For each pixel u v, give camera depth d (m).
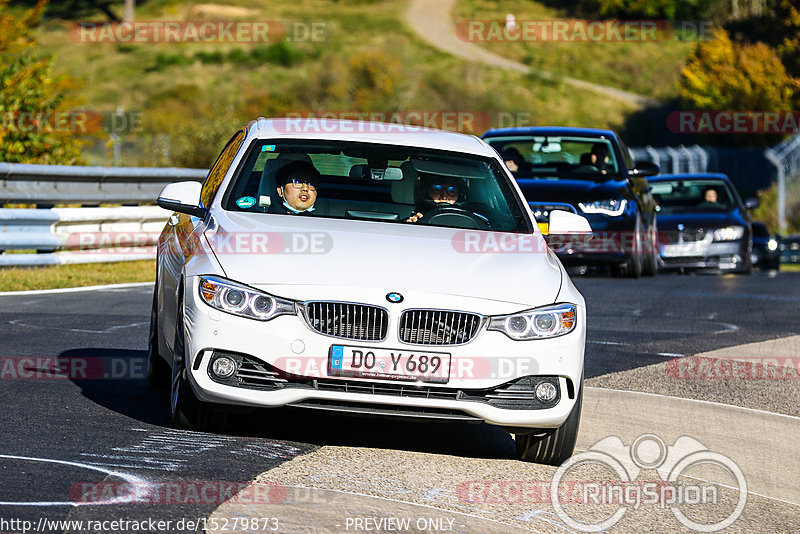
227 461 16.86
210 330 17.30
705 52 170.12
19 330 28.42
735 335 34.09
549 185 44.19
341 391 17.22
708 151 148.25
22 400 20.36
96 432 18.17
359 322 17.22
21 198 41.94
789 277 59.66
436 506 15.59
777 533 16.31
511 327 17.56
